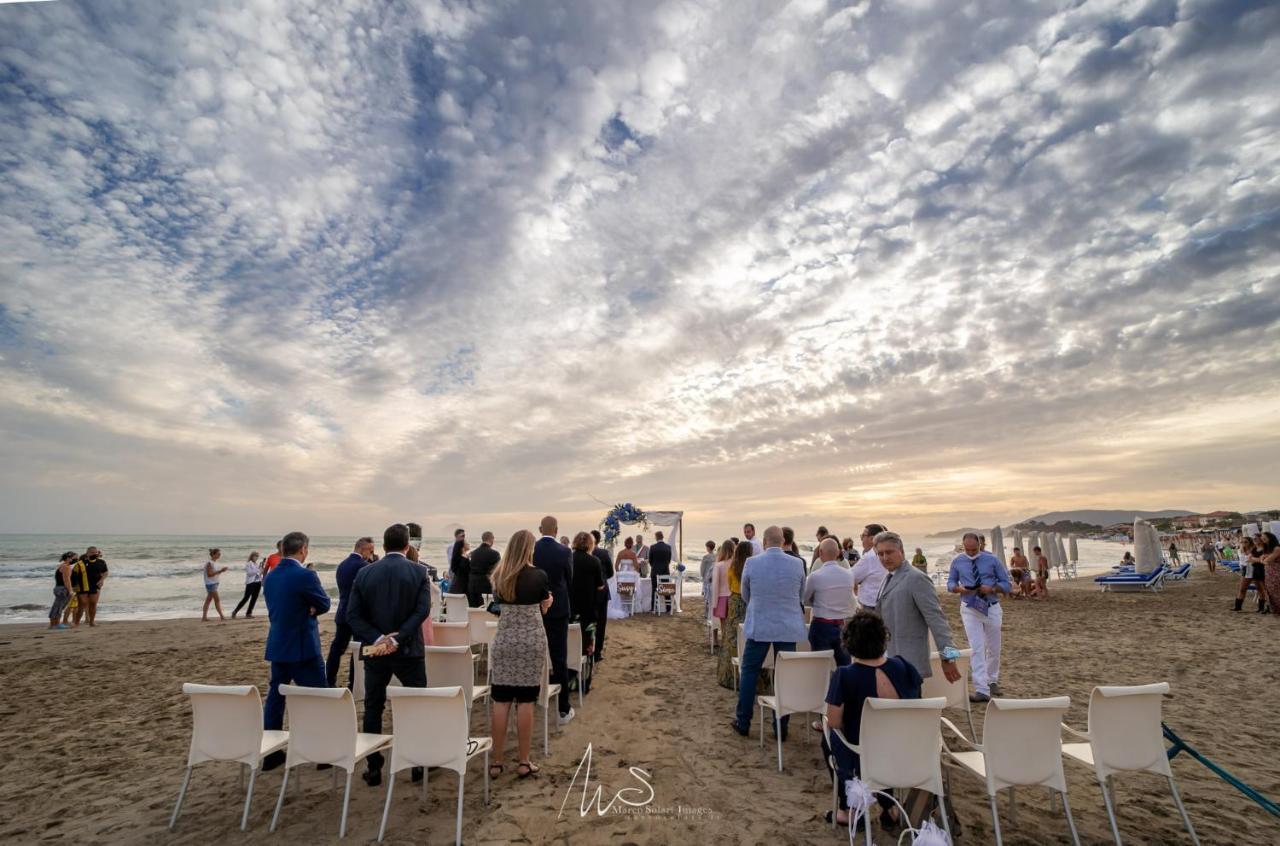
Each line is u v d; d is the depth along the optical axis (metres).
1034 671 8.21
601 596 8.65
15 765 5.12
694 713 6.30
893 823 3.70
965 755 3.67
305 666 4.73
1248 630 11.54
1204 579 25.81
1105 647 10.04
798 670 4.78
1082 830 3.71
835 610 5.54
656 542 15.55
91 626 13.79
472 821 3.87
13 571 31.53
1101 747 3.39
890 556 4.50
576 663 6.52
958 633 12.36
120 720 6.54
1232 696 6.91
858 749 3.43
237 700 3.80
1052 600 18.11
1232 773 4.66
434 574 12.41
